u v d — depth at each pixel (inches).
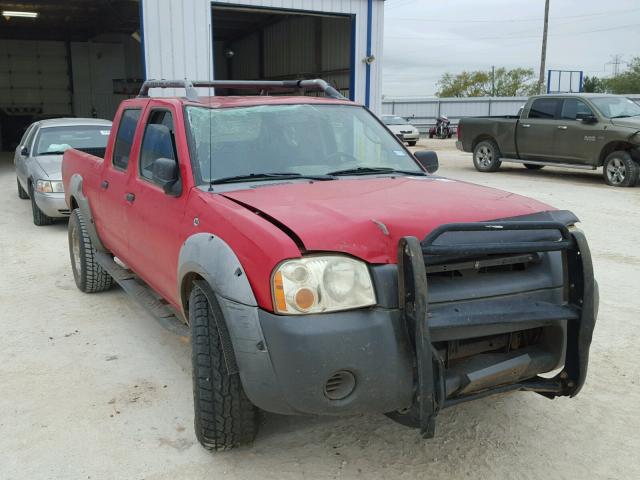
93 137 412.2
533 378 123.6
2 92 1197.1
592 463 126.2
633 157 534.9
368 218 112.3
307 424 141.6
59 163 368.5
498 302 114.0
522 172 667.4
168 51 547.2
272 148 155.8
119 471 123.0
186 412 146.8
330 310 103.7
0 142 1144.2
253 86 195.8
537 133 599.5
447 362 113.3
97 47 1243.8
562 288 122.0
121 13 914.1
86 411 147.2
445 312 108.0
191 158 145.0
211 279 116.3
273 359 104.6
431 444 133.3
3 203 473.4
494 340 118.4
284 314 103.4
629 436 136.6
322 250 105.3
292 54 927.0
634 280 255.1
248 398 114.3
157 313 165.0
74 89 1244.5
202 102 162.7
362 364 103.5
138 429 138.9
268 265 105.2
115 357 179.6
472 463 126.0
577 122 564.7
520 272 121.1
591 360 176.6
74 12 956.0
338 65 795.4
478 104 1696.6
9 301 232.4
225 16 930.7
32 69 1209.4
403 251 104.5
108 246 216.1
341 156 163.2
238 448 130.3
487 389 114.8
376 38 659.4
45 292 244.2
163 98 173.3
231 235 116.1
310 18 859.4
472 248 107.8
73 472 122.7
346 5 633.0
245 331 107.8
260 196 129.5
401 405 107.7
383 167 165.0
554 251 119.3
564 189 522.3
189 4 549.3
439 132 1542.8
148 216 160.2
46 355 181.0
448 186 144.6
